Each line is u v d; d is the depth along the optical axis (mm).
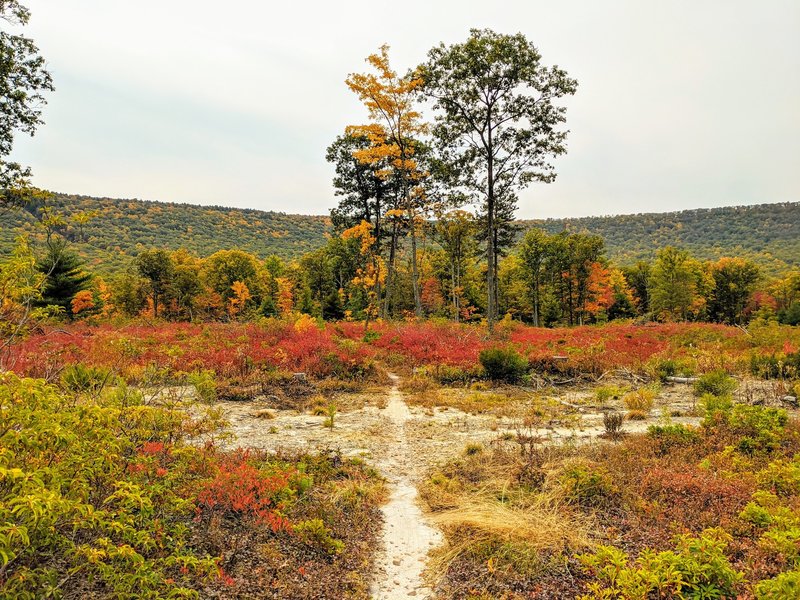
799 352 16000
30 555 3498
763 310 64250
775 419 8367
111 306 54062
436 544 5461
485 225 34375
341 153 33156
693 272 63312
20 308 5527
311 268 68500
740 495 5887
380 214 34156
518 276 60531
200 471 5957
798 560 4301
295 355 15617
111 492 4348
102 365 11836
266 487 5711
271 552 4738
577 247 51750
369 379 14875
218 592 4020
